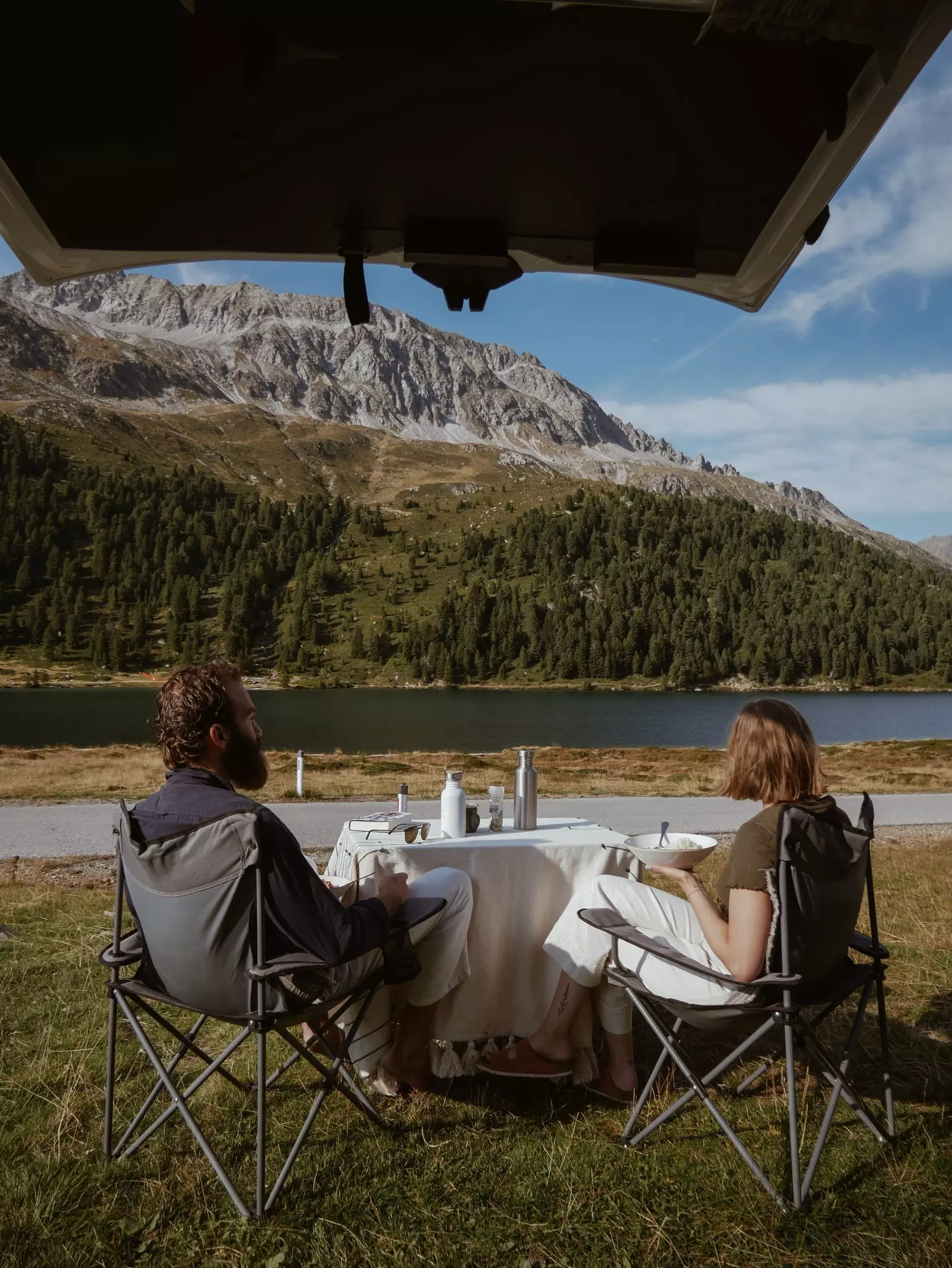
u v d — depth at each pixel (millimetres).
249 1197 2480
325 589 199000
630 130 1507
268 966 2289
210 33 1301
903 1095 3141
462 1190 2508
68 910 6219
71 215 1661
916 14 1152
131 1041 3617
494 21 1276
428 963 2992
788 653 180750
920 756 37750
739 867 2441
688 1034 3686
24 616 177375
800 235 1739
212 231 1732
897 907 6219
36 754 38125
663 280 1896
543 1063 3062
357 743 76438
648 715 112250
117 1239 2275
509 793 17469
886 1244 2258
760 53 1318
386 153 1548
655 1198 2459
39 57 1329
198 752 2562
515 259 1811
